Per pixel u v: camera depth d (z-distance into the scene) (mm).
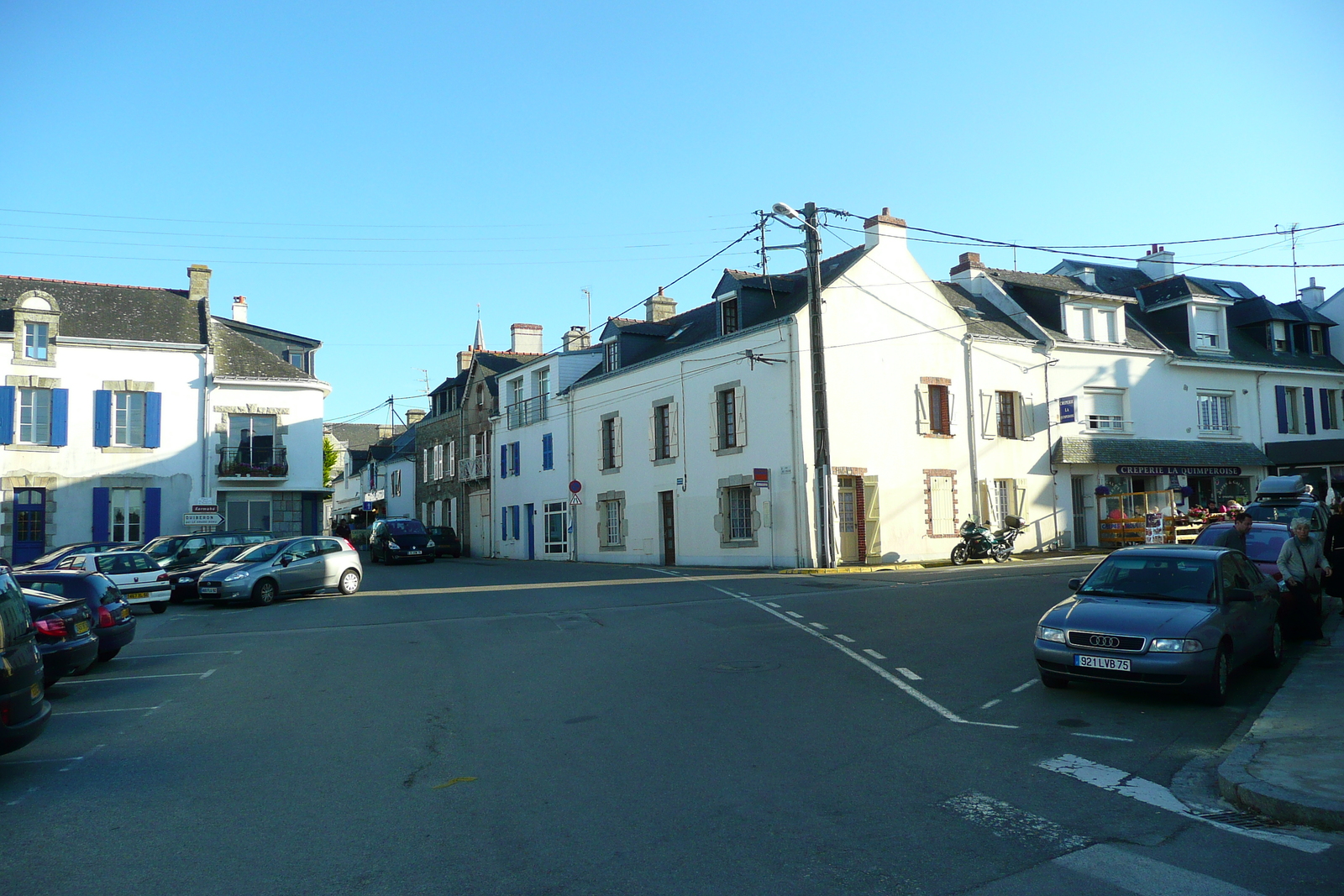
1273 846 5301
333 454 66062
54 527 30922
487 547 43781
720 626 14469
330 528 63438
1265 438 36000
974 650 11891
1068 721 8359
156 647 14773
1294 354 38406
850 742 7684
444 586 24406
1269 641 10391
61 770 7520
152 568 20500
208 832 5844
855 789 6430
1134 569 10156
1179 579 9805
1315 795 5797
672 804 6109
